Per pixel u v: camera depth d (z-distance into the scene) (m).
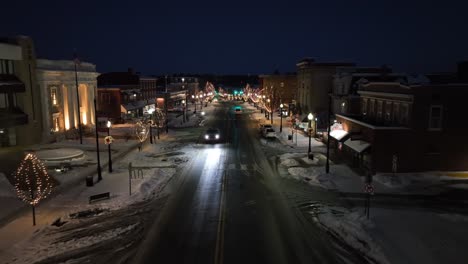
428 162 27.14
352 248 15.33
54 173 28.06
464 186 24.17
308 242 15.98
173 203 21.31
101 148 38.94
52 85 43.41
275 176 27.53
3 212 19.56
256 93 109.50
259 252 15.01
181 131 54.06
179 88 119.25
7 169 28.45
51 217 19.08
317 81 55.50
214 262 14.15
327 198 22.12
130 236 16.62
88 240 16.22
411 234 16.45
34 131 40.09
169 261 14.26
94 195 21.52
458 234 16.48
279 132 51.56
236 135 49.84
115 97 61.16
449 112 26.61
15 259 14.44
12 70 38.16
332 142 38.16
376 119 32.56
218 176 27.64
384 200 21.64
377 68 55.19
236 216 19.19
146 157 34.88
